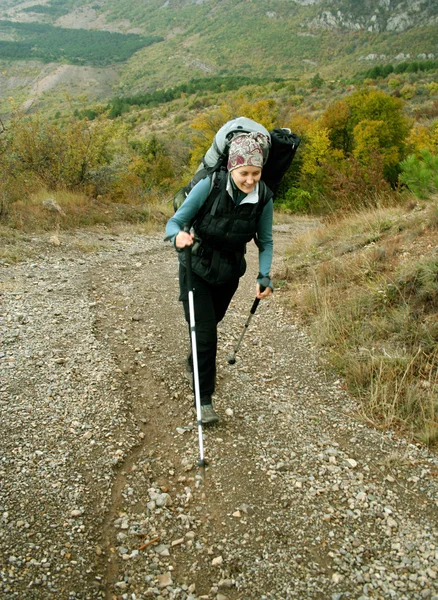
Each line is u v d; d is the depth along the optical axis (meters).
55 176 12.05
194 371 3.33
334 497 3.07
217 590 2.45
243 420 3.78
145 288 6.60
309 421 3.84
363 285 5.87
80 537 2.64
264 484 3.13
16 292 5.77
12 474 2.97
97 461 3.17
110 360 4.41
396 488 3.18
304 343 5.20
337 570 2.59
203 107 116.25
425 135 32.88
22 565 2.44
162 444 3.45
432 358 4.35
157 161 33.69
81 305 5.62
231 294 3.71
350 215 9.62
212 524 2.82
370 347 4.75
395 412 3.92
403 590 2.48
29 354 4.31
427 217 7.02
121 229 10.69
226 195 3.21
